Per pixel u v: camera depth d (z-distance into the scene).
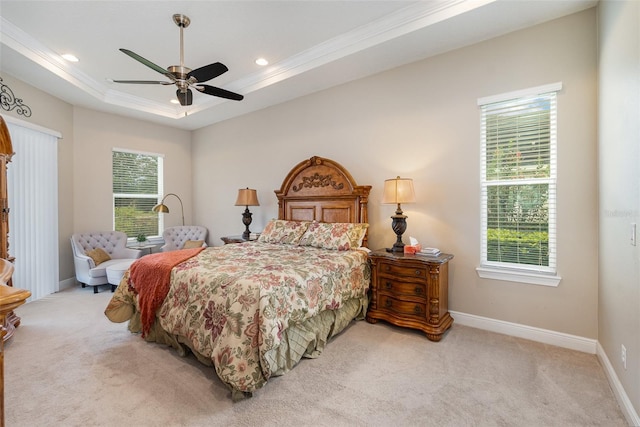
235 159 5.31
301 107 4.36
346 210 3.81
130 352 2.49
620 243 1.86
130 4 2.58
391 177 3.52
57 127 4.29
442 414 1.75
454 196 3.09
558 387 1.99
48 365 2.28
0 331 0.81
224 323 1.98
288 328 2.21
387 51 3.10
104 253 4.58
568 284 2.54
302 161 4.38
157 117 5.25
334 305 2.60
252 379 1.85
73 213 4.61
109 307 2.79
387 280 3.00
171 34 3.04
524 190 2.78
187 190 6.09
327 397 1.90
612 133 2.01
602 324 2.27
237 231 5.34
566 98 2.52
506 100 2.79
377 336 2.78
